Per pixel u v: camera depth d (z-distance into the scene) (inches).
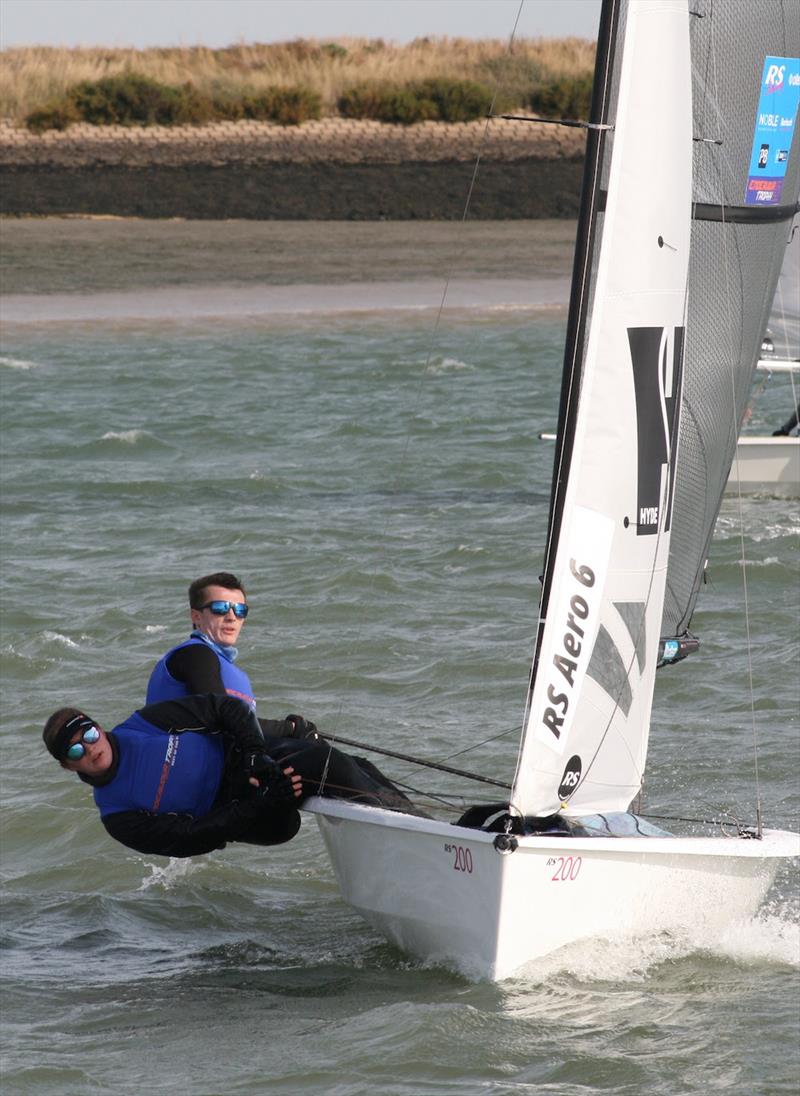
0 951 1186.6
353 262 7160.4
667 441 1053.8
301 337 5541.3
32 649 2009.1
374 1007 1047.0
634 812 1208.8
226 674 1085.8
